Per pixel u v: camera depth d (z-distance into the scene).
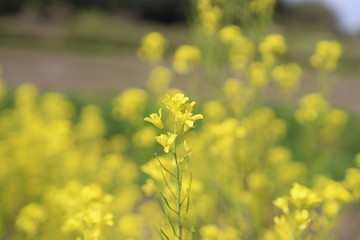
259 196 4.10
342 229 5.23
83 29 28.00
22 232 4.52
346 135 9.36
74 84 16.25
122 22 34.38
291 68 4.84
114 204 5.02
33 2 33.84
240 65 4.51
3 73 17.31
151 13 37.59
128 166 6.06
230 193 4.01
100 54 23.33
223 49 4.34
